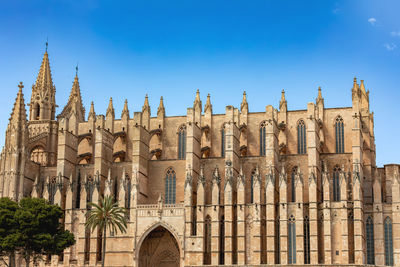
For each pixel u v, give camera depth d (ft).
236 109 423.64
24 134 429.38
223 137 430.61
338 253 354.74
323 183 365.40
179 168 412.36
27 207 352.08
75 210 407.85
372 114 424.05
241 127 422.41
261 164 398.42
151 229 388.16
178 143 438.81
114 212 351.25
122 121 454.81
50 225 351.87
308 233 364.79
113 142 435.12
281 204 368.27
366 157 401.49
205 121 434.71
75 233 404.57
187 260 376.68
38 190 419.95
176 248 399.03
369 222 365.20
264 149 420.36
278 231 372.38
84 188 407.44
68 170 423.64
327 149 408.67
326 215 359.46
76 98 485.15
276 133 395.34
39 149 469.98
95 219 346.74
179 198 407.03
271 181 374.63
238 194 378.12
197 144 407.44
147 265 400.26
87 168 427.74
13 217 342.44
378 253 356.79
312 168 375.04
